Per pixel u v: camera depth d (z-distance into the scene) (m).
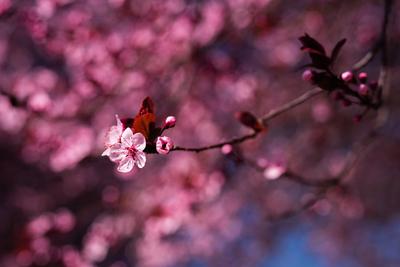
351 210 7.11
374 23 9.05
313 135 9.78
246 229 11.91
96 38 6.57
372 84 3.38
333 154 10.67
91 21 6.79
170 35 6.66
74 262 6.30
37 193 11.80
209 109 8.09
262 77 8.72
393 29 8.52
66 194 11.36
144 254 10.14
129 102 7.21
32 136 6.53
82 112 6.66
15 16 6.21
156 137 2.64
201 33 6.71
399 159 11.03
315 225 12.72
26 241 6.32
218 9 6.79
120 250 12.11
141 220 6.69
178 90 6.87
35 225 6.38
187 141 8.82
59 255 6.35
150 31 6.70
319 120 9.41
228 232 10.80
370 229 12.78
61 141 6.52
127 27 6.96
